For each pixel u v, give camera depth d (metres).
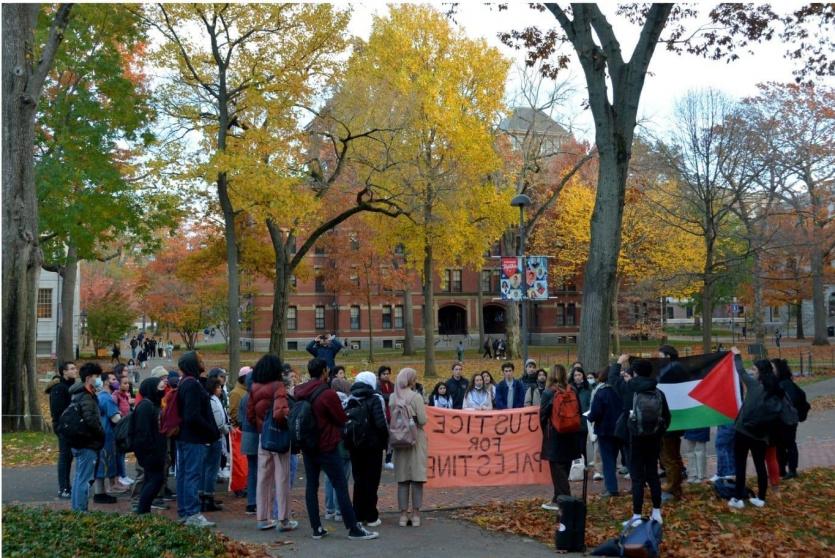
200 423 9.09
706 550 8.12
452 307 69.94
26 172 18.12
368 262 47.28
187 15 24.47
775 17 14.76
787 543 8.32
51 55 18.23
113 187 25.94
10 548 6.50
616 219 13.61
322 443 8.63
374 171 29.33
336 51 26.30
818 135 36.88
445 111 30.94
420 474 9.37
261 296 60.75
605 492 10.99
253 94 24.22
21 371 18.30
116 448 11.39
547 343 68.56
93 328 49.06
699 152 29.25
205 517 9.96
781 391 9.85
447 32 32.91
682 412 10.63
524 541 8.69
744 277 39.44
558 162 47.19
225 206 26.14
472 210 34.88
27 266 18.52
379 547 8.30
